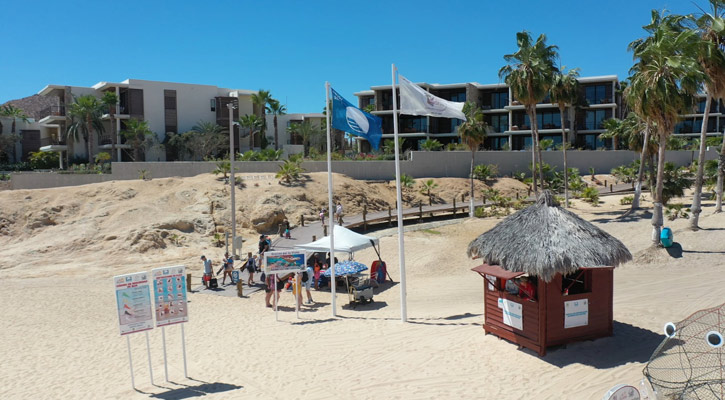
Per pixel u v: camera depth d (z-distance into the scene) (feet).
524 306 33.88
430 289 61.57
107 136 178.09
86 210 103.71
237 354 38.81
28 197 105.60
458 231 98.48
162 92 180.45
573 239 32.83
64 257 87.45
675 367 23.20
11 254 87.56
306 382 31.73
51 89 178.70
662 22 72.13
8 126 207.41
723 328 23.93
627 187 146.30
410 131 189.16
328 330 43.91
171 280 34.42
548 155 162.20
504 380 29.58
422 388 29.43
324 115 209.67
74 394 32.55
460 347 35.63
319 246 62.13
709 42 63.98
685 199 115.34
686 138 202.28
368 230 103.60
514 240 34.42
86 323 51.88
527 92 103.14
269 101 191.62
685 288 49.83
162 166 125.18
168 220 98.27
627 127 117.39
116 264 84.17
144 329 33.47
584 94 181.16
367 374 32.22
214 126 182.29
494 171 152.97
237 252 89.61
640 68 72.02
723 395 20.93
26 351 42.63
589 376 29.25
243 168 128.06
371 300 56.49
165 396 31.14
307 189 118.32
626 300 46.73
